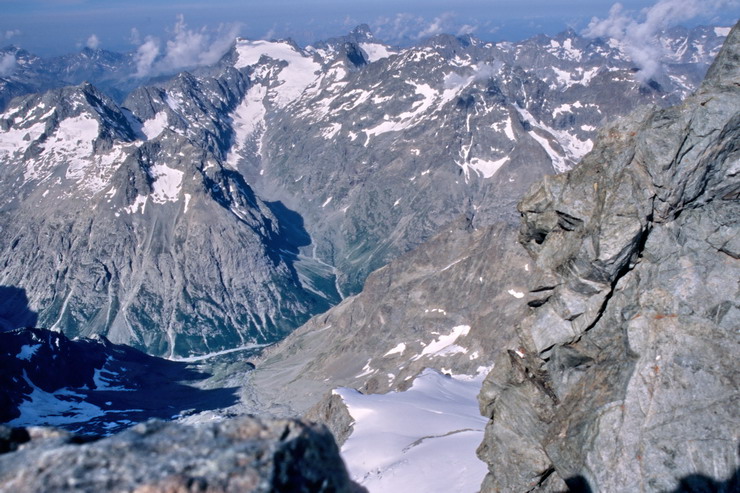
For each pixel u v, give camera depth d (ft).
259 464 43.80
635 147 110.83
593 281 112.68
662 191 105.60
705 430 95.25
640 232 106.73
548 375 123.24
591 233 112.06
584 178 119.03
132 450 45.24
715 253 104.32
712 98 104.01
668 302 105.29
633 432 100.32
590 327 115.75
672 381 100.63
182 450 45.34
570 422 112.27
